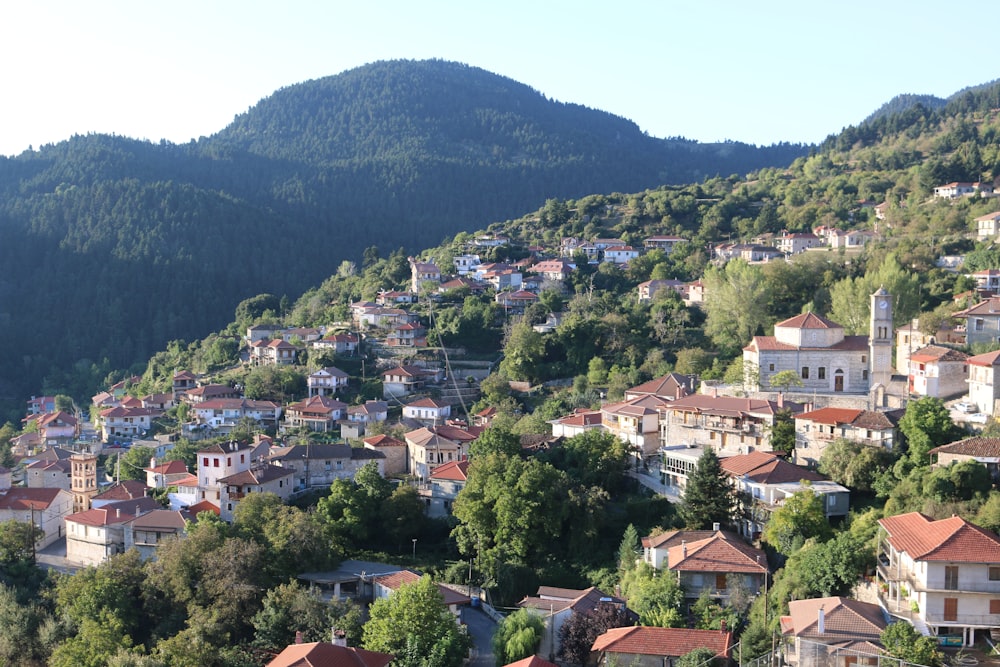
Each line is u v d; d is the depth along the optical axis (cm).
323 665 8219
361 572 11888
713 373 17525
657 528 11531
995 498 8806
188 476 16025
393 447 16088
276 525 12106
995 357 12069
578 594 10694
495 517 12444
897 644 7356
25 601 11875
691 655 8238
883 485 10244
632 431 14025
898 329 16462
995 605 7619
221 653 9956
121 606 11088
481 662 9781
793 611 8331
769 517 10506
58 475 17425
